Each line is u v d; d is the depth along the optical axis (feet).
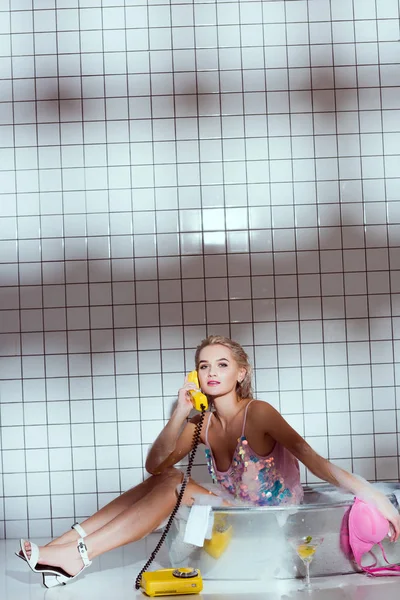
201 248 12.39
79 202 12.41
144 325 12.37
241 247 12.40
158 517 9.71
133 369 12.34
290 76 12.48
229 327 12.38
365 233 12.44
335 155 12.44
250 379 10.34
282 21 12.48
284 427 9.83
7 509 12.26
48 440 12.30
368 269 12.43
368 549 9.61
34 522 12.27
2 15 12.44
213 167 12.44
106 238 12.38
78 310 12.37
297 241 12.41
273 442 10.09
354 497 9.69
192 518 9.45
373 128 12.48
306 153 12.45
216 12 12.48
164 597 9.00
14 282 12.37
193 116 12.44
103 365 12.34
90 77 12.44
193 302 12.37
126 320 12.37
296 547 9.27
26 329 12.37
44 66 12.44
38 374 12.34
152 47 12.45
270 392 12.37
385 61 12.49
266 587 9.27
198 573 9.34
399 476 12.37
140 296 12.37
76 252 12.37
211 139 12.44
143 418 12.33
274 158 12.44
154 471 10.44
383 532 9.51
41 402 12.34
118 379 12.34
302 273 12.40
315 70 12.48
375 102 12.48
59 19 12.45
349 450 12.37
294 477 10.24
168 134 12.44
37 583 9.82
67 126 12.41
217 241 12.40
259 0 12.49
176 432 10.02
